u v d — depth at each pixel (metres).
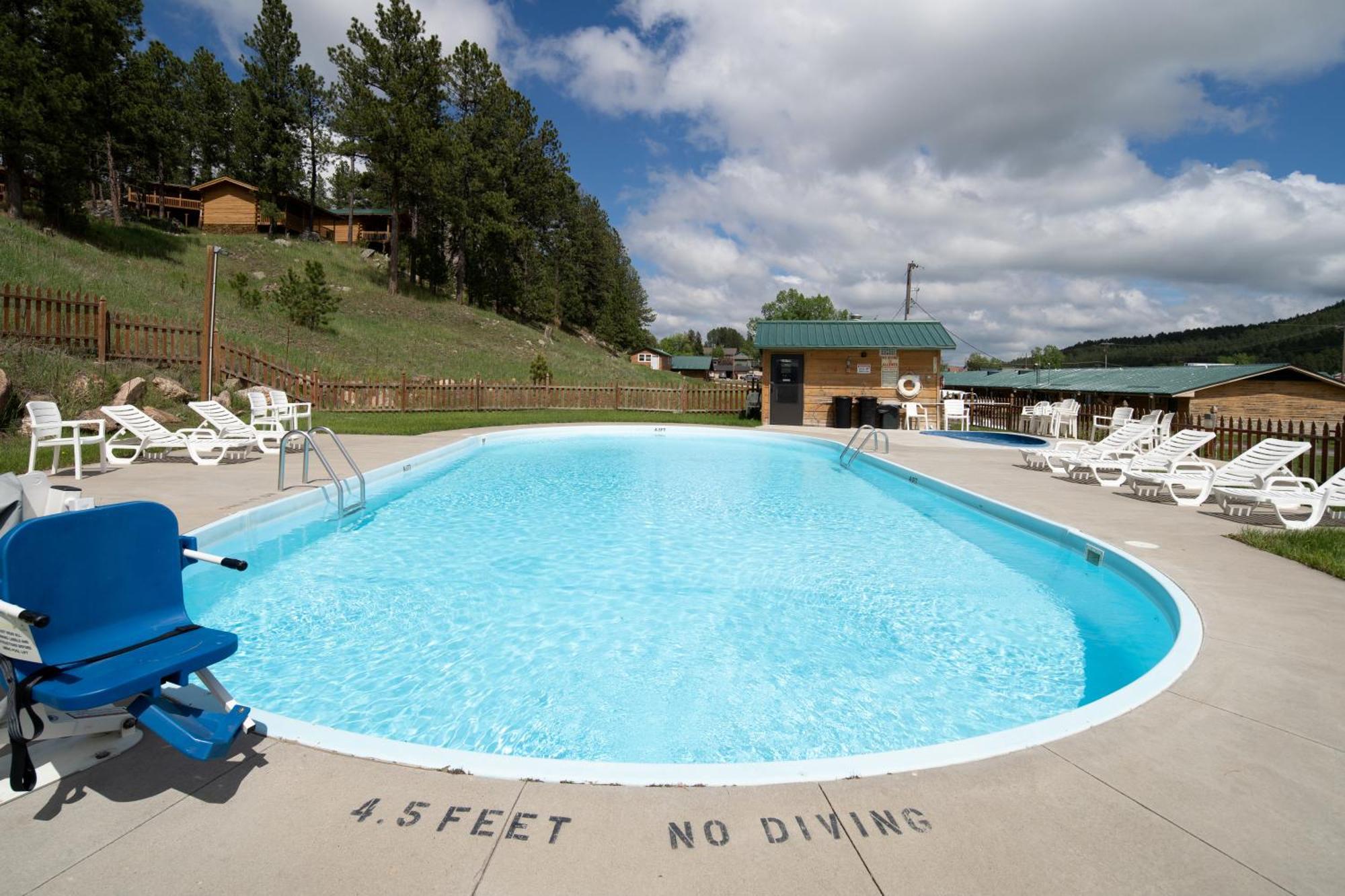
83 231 30.39
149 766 2.54
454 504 9.50
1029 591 5.98
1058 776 2.57
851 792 2.44
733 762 3.29
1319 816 2.35
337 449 12.32
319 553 6.95
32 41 25.55
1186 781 2.54
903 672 4.35
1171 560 5.77
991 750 2.74
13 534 2.28
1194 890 1.99
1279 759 2.71
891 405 19.88
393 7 40.12
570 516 8.82
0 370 10.82
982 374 41.12
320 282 28.50
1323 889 2.00
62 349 13.82
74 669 2.33
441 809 2.31
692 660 4.49
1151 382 24.09
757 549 7.30
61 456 9.82
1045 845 2.17
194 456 10.07
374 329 32.88
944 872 2.04
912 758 2.66
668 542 7.54
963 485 10.02
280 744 2.71
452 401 21.52
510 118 53.78
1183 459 10.09
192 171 54.16
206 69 48.41
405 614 5.26
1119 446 10.97
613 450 15.99
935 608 5.55
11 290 13.49
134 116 30.67
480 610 5.36
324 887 1.94
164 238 36.97
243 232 47.00
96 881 1.95
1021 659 4.57
